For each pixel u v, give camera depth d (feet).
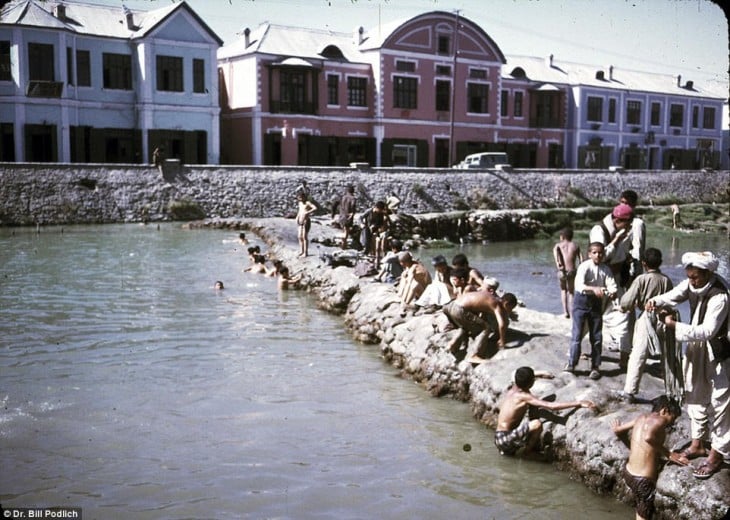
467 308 37.22
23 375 39.96
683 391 25.34
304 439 32.07
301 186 136.77
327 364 43.86
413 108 178.81
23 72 133.90
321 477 28.37
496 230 135.44
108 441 31.30
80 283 68.23
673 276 92.07
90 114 143.64
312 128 165.58
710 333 23.72
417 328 43.16
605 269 32.40
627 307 29.19
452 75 184.55
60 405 35.42
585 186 168.96
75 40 140.26
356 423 34.17
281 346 47.70
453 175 152.56
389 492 27.22
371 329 48.85
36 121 136.15
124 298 61.62
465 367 37.50
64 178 121.70
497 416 33.53
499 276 88.07
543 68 215.10
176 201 127.34
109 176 125.08
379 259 69.36
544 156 206.49
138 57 146.41
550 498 26.86
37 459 29.37
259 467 29.14
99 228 115.03
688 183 187.01
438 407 36.60
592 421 28.73
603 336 38.55
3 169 117.70
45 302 59.31
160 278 72.02
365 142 175.42
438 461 30.04
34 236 103.71
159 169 128.98
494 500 26.68
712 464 23.86
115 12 152.15
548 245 129.18
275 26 169.37
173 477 28.07
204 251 91.56
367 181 142.51
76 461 29.27
